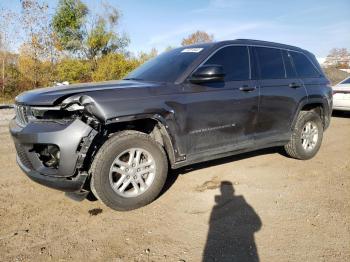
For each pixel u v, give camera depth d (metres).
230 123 4.14
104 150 3.24
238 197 3.82
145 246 2.84
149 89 3.51
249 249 2.77
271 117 4.63
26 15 20.14
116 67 22.47
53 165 3.28
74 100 3.11
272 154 5.61
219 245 2.84
